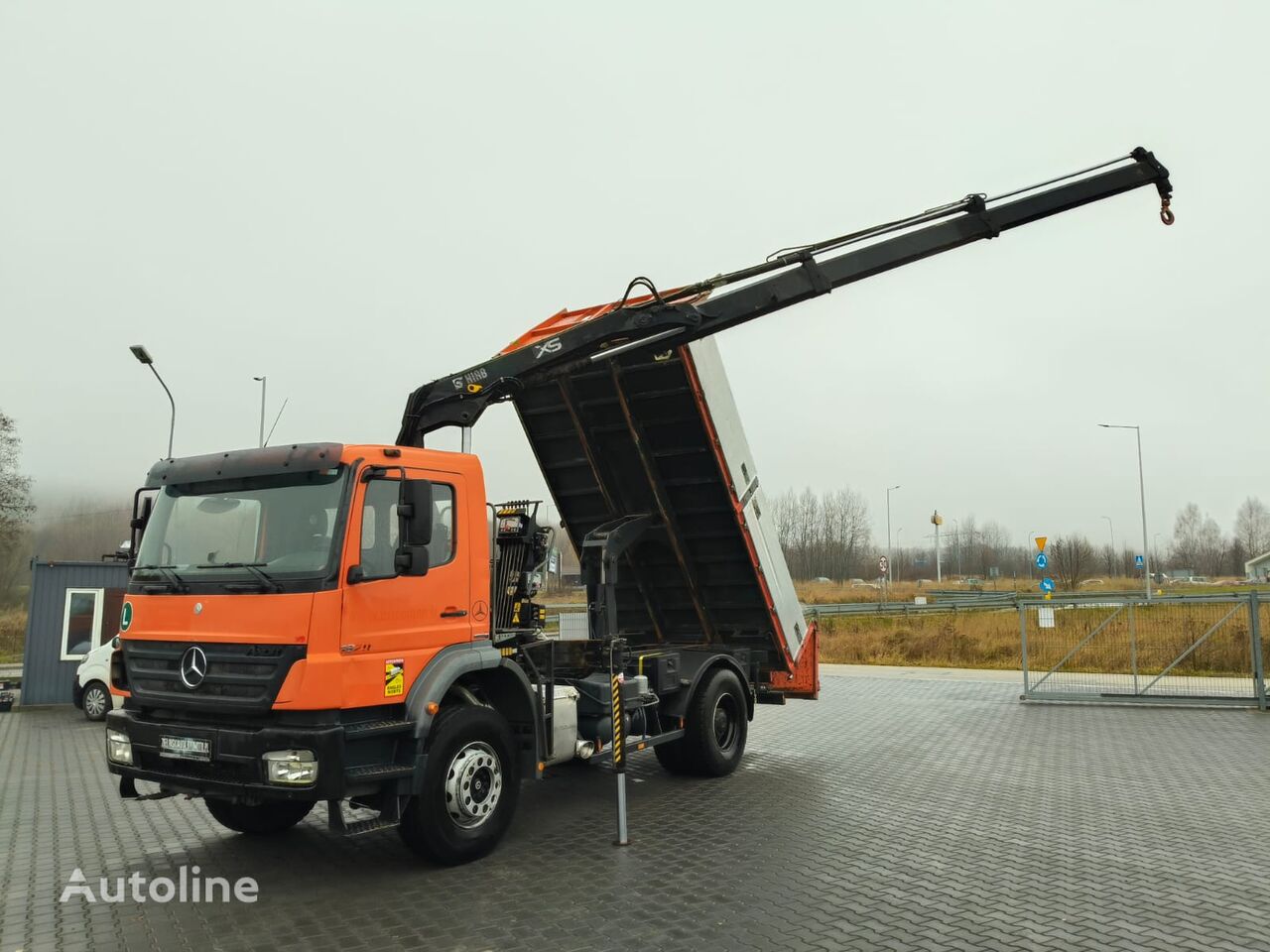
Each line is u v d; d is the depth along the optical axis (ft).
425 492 19.75
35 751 39.60
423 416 26.73
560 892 19.13
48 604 57.67
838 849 22.07
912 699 52.11
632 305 27.86
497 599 25.67
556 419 31.58
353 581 19.01
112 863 21.61
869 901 18.26
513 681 23.43
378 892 19.24
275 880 20.20
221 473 20.72
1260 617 53.42
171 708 19.93
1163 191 28.58
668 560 33.50
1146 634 56.65
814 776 31.01
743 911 17.79
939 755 34.91
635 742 27.35
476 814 21.39
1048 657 62.69
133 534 22.26
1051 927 16.78
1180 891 18.75
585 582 29.81
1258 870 20.13
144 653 20.39
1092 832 23.39
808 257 27.61
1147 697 48.57
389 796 19.76
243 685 18.62
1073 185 28.63
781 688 36.76
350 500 19.36
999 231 28.86
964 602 126.82
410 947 16.17
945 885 19.26
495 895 18.94
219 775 18.88
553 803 27.50
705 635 35.09
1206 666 55.52
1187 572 340.18
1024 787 28.84
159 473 22.13
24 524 136.56
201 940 16.65
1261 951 15.60
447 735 20.74
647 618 35.78
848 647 83.25
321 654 18.42
